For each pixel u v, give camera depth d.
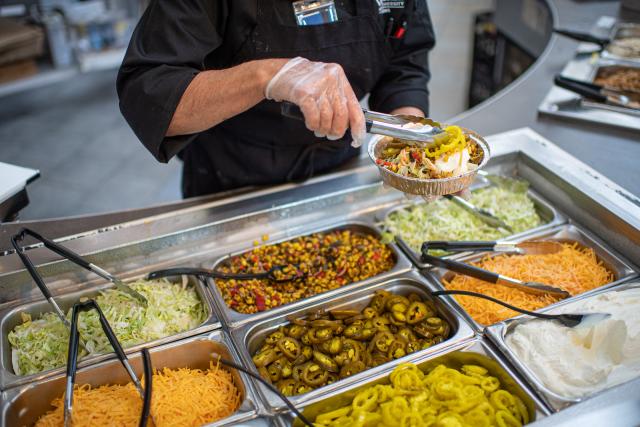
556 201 1.94
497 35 4.36
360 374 1.34
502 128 2.38
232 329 1.48
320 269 1.70
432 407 1.28
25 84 4.06
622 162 2.11
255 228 1.83
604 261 1.68
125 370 1.41
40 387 1.34
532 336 1.40
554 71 2.87
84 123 5.14
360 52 1.80
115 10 4.54
